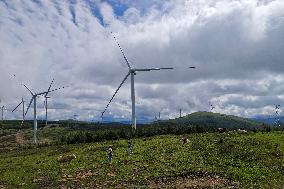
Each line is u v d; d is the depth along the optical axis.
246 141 72.88
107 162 68.69
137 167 62.53
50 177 62.75
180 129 111.44
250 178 53.22
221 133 90.56
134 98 101.62
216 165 60.78
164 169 59.62
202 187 49.28
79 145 102.31
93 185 54.03
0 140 193.75
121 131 111.69
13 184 60.62
